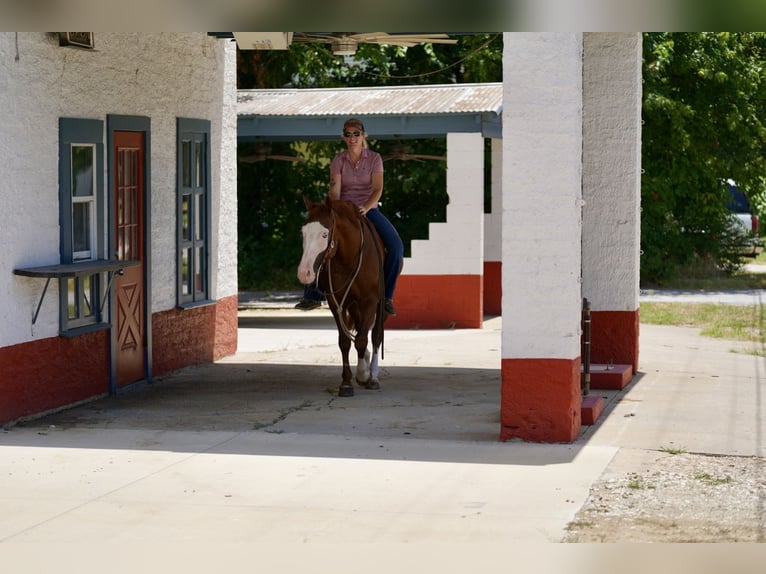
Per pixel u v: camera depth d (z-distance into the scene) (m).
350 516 7.85
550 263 9.93
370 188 13.14
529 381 10.10
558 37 9.69
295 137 22.89
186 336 15.25
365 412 11.81
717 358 15.90
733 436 10.41
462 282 20.34
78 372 12.41
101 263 12.29
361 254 12.54
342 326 12.85
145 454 9.78
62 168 11.98
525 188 9.85
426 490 8.52
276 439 10.40
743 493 8.41
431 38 14.89
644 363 15.33
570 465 9.29
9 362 11.07
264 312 24.36
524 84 9.78
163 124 14.48
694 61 28.69
